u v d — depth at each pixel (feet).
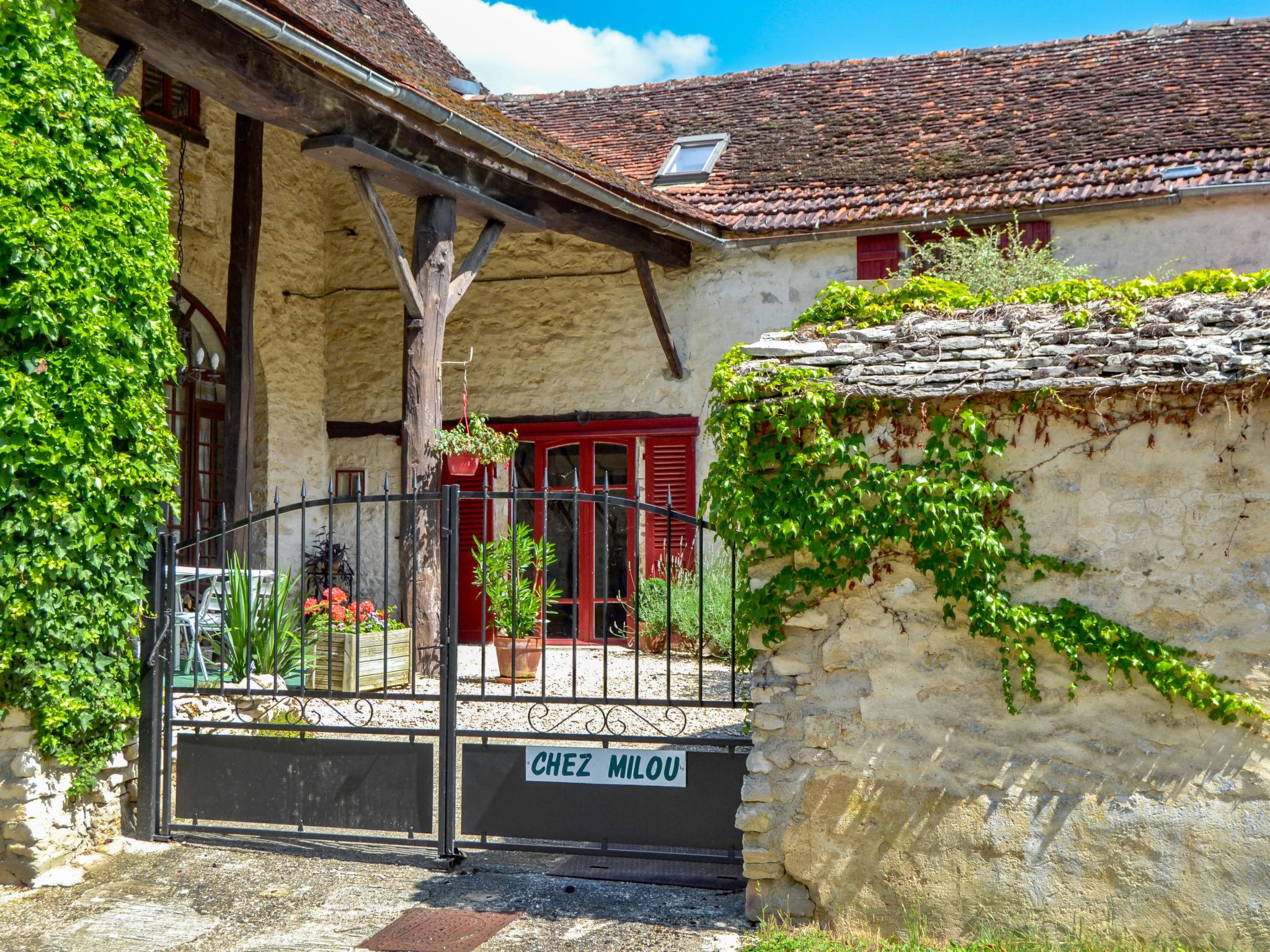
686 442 34.96
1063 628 13.73
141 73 31.91
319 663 25.40
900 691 14.49
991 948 13.61
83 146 16.78
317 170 39.17
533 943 14.25
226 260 35.17
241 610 24.26
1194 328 13.62
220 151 34.86
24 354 15.89
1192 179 30.19
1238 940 13.14
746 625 15.20
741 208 34.45
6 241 15.44
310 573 37.55
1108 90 36.50
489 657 32.01
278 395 37.09
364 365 38.73
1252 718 13.16
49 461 15.94
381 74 23.18
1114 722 13.71
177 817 18.33
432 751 17.37
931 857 14.25
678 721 23.30
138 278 17.37
